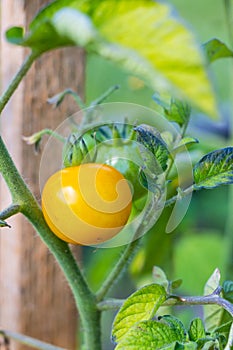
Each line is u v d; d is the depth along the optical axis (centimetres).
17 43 27
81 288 33
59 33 25
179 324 28
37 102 41
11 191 30
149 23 21
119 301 33
